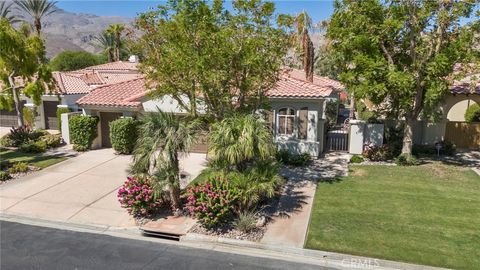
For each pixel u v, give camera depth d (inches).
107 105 879.1
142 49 614.9
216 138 498.0
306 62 1056.2
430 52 676.7
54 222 490.9
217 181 475.8
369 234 437.4
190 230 456.4
